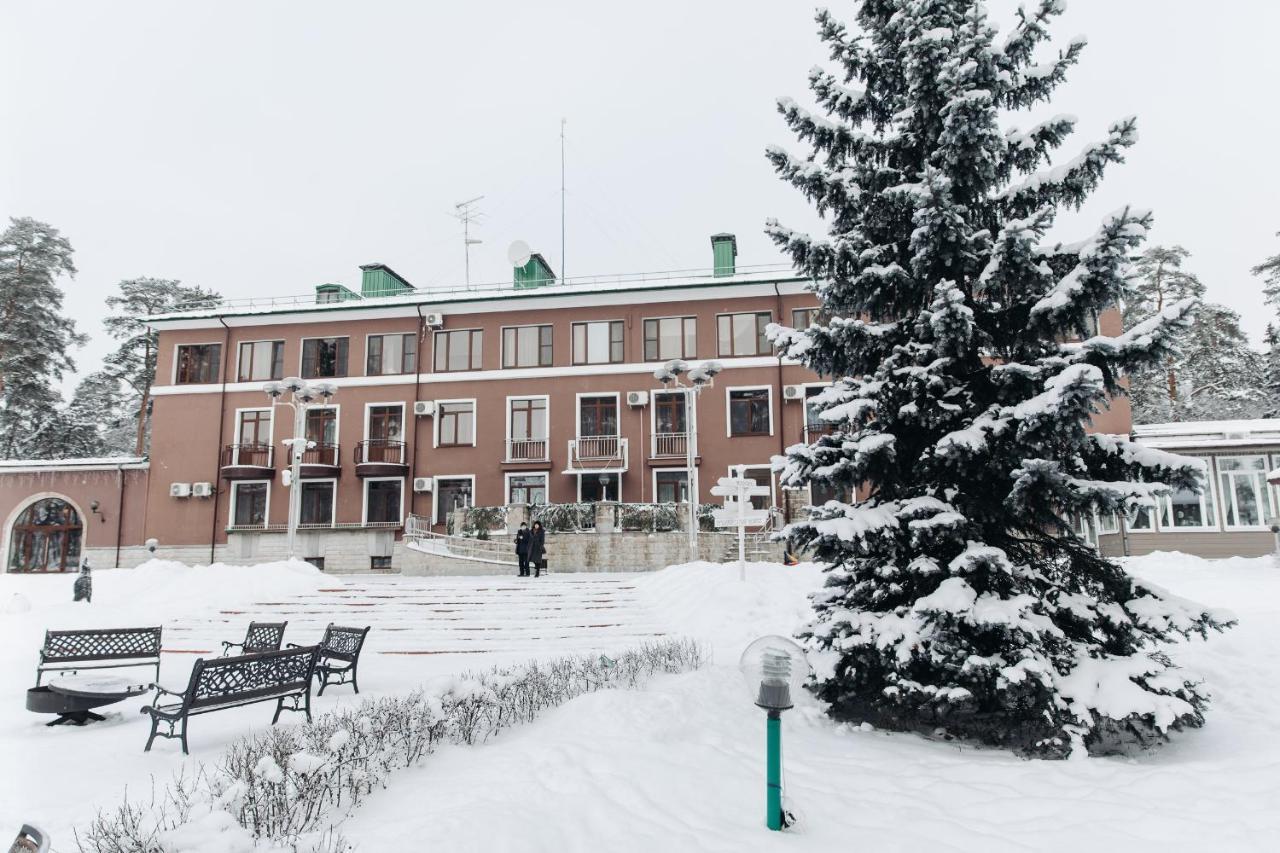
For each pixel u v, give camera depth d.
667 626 15.27
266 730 7.73
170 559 32.88
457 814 4.56
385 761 5.84
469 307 33.38
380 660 13.12
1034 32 7.96
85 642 9.20
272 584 19.89
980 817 5.00
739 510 16.80
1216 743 6.65
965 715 6.74
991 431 7.18
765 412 31.33
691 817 4.88
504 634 15.16
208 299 50.25
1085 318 7.31
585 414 32.44
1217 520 24.70
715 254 33.69
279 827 4.57
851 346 8.01
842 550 7.30
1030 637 6.59
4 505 33.88
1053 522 7.38
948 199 7.26
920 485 7.78
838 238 8.42
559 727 6.88
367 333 34.06
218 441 33.81
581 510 27.72
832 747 6.76
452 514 29.06
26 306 40.00
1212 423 26.78
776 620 14.07
